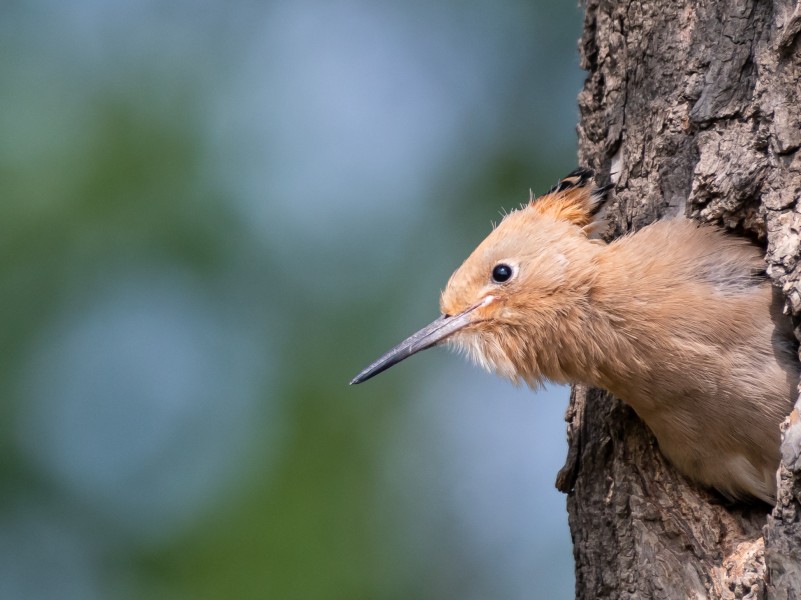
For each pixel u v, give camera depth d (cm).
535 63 1413
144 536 1195
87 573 1186
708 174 785
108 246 1248
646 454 824
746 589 725
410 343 912
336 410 1234
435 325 912
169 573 1155
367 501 1183
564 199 892
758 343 782
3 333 1225
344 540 1154
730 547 779
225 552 1137
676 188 830
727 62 794
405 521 1198
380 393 1263
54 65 1340
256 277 1281
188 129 1316
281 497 1166
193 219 1270
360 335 1275
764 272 796
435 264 1334
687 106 820
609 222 879
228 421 1233
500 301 879
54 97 1316
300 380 1245
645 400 809
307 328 1272
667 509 802
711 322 788
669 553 789
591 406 858
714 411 790
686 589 773
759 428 783
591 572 814
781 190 736
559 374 862
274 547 1134
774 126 741
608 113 874
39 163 1267
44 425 1228
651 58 843
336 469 1196
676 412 802
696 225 812
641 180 851
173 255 1259
